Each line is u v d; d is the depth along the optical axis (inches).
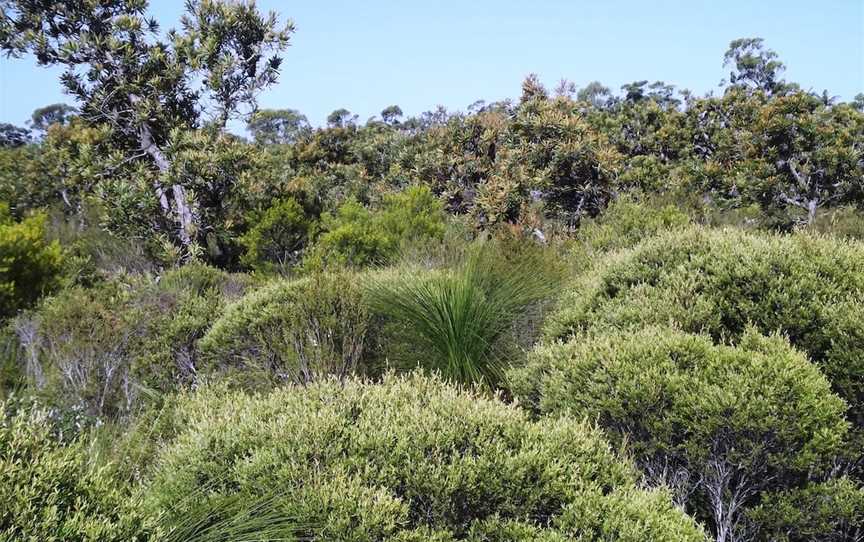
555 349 169.3
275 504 101.1
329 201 612.7
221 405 151.7
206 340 220.1
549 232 443.2
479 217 481.1
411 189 453.4
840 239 212.1
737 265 187.9
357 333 202.4
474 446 116.7
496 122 532.1
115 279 354.6
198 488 109.3
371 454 112.9
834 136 749.9
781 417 131.7
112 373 209.8
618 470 120.0
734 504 133.6
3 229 335.0
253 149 593.9
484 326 207.2
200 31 592.7
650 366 144.8
